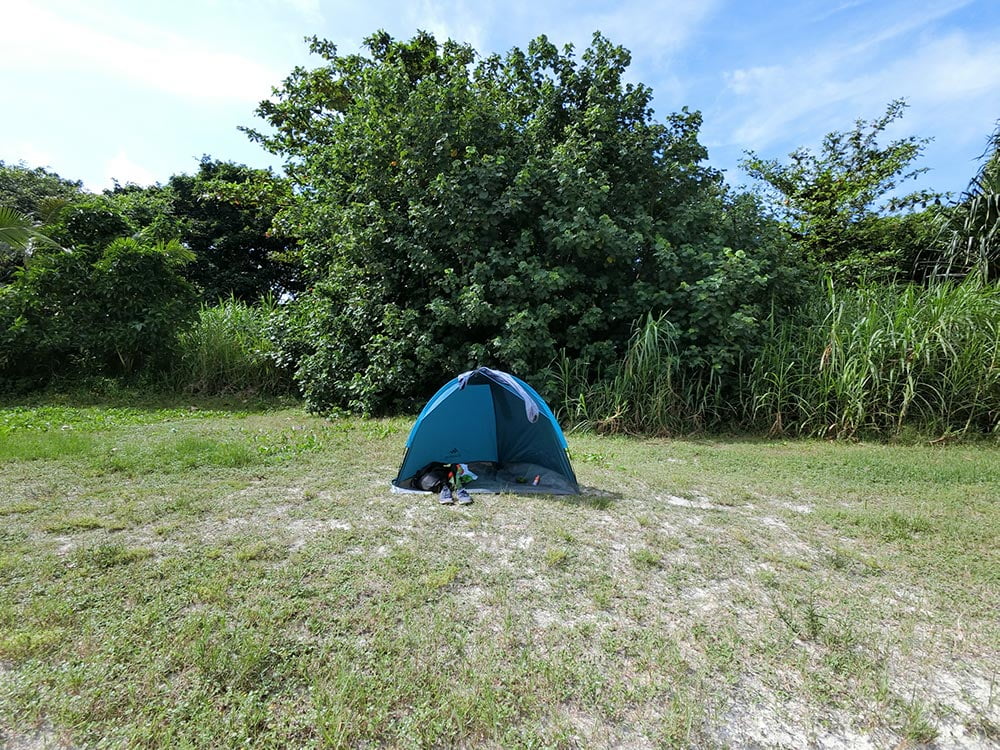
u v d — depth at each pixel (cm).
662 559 357
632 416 848
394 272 971
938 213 1145
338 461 598
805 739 202
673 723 206
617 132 1007
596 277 958
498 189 924
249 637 250
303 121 1497
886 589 320
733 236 983
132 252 1157
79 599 281
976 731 209
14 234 1120
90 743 190
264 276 2598
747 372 902
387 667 233
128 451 596
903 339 784
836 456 668
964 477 565
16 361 1109
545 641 259
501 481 534
